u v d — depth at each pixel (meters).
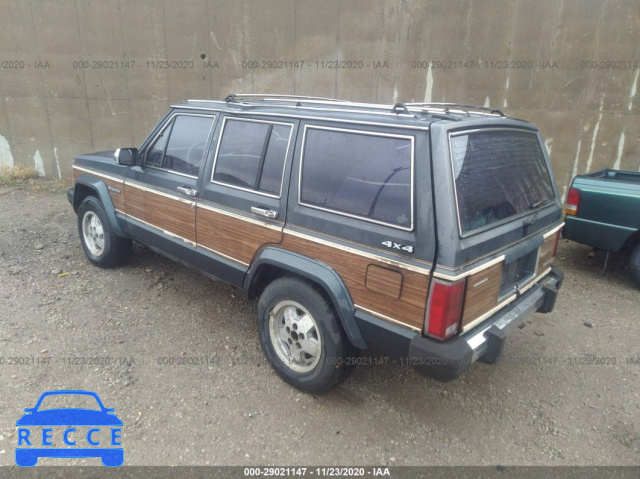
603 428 2.99
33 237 5.84
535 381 3.44
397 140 2.57
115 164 4.53
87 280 4.70
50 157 9.05
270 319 3.22
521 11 6.74
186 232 3.81
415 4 7.14
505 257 2.70
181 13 7.98
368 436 2.85
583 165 7.08
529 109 7.11
